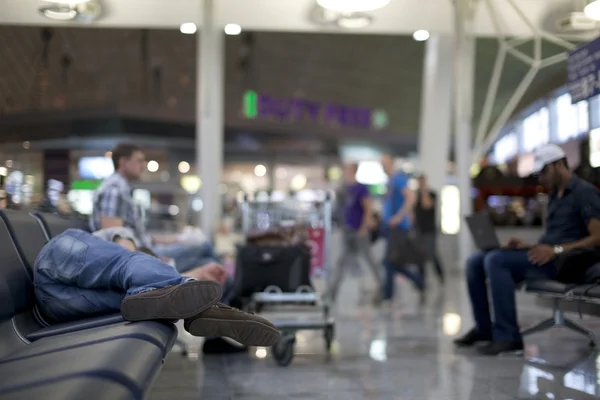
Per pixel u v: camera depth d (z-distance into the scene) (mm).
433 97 16438
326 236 6117
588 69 4660
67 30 20672
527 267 4535
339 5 7867
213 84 12945
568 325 4621
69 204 6211
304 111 36000
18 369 1758
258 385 3736
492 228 4707
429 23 9430
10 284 2629
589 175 5234
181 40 25984
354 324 6328
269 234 5496
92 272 2666
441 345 5023
